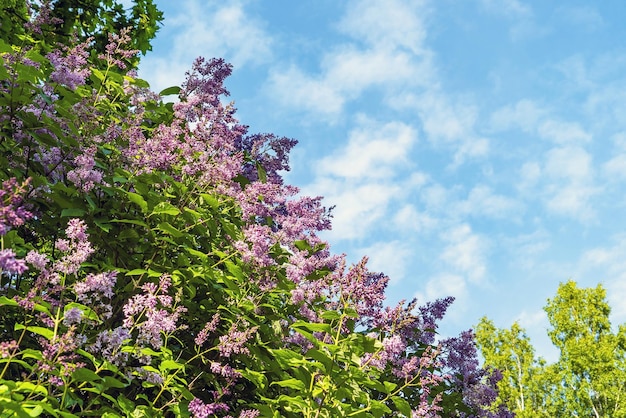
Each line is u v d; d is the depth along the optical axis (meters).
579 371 35.97
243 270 6.62
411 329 7.79
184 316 6.04
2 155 5.93
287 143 8.83
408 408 5.87
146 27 13.02
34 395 4.27
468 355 8.52
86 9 11.73
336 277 5.96
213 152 6.70
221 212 6.83
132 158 6.27
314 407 5.52
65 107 6.28
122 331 4.76
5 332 5.58
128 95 7.38
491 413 8.91
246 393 6.60
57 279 4.58
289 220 7.65
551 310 39.78
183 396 5.28
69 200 5.69
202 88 7.30
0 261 3.51
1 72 5.50
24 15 10.12
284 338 7.01
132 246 6.10
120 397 4.87
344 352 5.63
